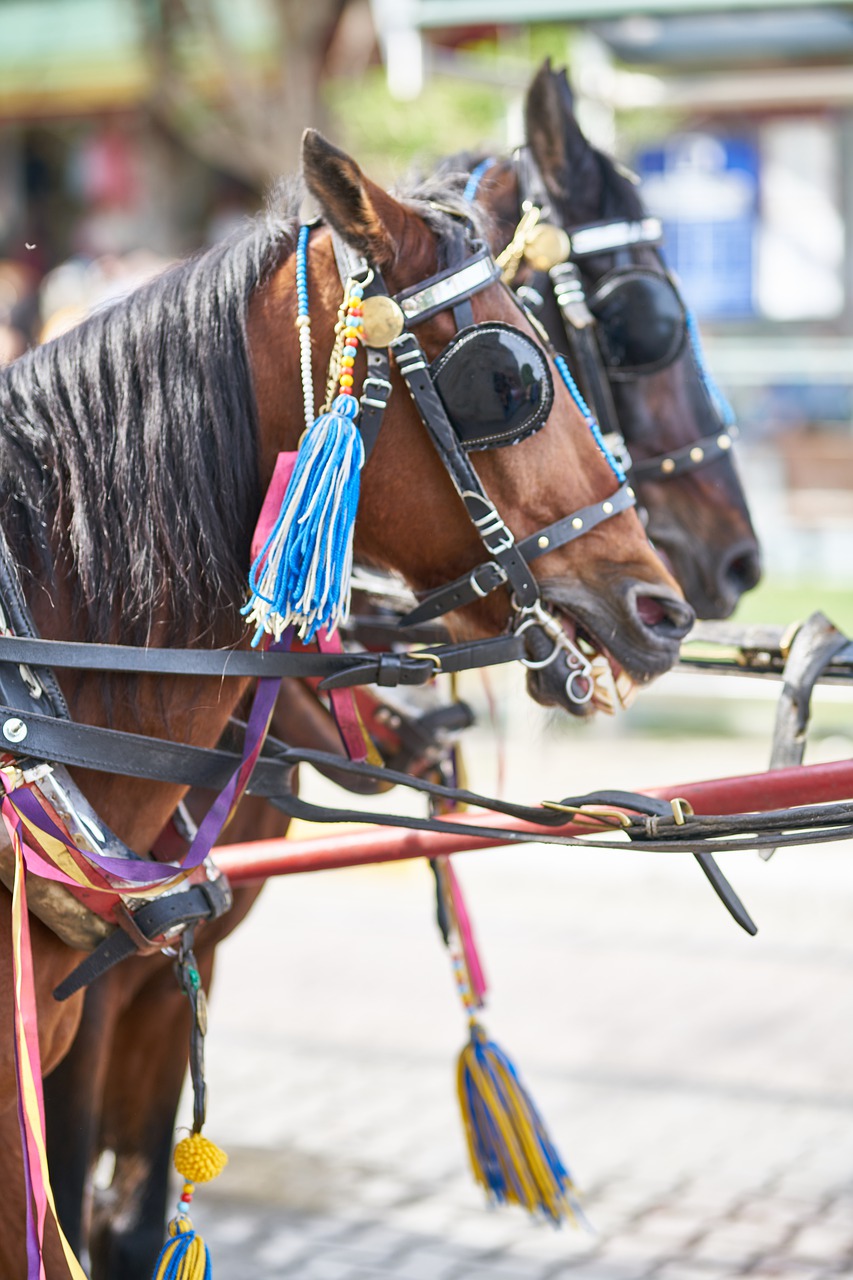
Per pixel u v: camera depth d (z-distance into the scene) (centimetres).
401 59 1297
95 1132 432
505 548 333
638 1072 711
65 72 1900
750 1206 590
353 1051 738
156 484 325
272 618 318
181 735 336
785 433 1248
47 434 328
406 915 938
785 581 1265
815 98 1279
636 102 1287
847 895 944
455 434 328
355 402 322
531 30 1223
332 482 315
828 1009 783
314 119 1584
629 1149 638
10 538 322
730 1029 759
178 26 1636
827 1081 701
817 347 1425
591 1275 541
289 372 333
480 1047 506
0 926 318
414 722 487
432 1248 561
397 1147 643
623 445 518
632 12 1105
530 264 477
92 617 323
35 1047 299
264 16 1748
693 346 543
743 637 447
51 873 312
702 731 1261
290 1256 555
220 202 2062
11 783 310
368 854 383
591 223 525
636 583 343
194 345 330
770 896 946
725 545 538
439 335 329
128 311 338
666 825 343
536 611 339
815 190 1784
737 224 1803
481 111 1289
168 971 446
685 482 535
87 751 317
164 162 2000
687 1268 545
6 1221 337
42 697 315
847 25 1195
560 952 867
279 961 858
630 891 966
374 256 324
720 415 546
